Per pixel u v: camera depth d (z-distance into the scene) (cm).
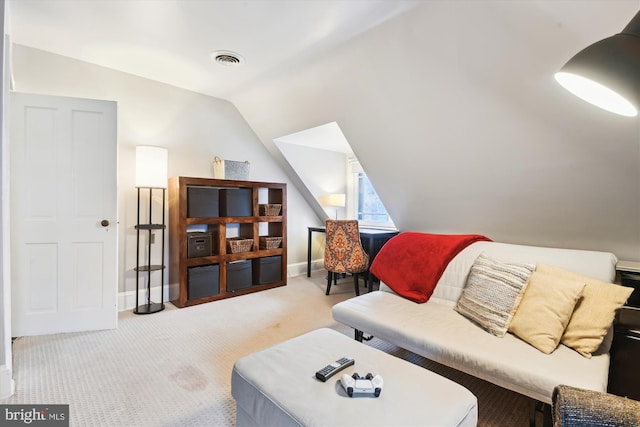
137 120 309
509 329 166
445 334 166
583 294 155
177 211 306
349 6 186
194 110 348
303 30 213
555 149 208
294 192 454
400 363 128
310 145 428
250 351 217
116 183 254
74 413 151
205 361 202
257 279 370
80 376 182
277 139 394
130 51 255
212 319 275
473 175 263
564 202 236
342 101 280
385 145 293
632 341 150
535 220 264
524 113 200
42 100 233
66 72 269
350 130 304
